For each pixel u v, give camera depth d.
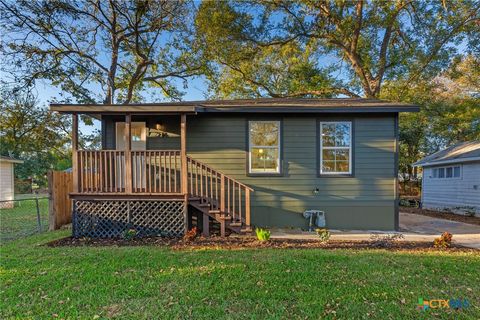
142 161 6.74
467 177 11.28
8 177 14.08
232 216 6.79
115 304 2.97
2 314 2.78
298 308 2.88
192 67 17.67
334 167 7.55
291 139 7.55
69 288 3.36
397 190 7.40
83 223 6.46
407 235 6.69
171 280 3.58
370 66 16.70
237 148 7.56
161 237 6.31
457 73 15.76
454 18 14.66
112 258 4.49
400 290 3.31
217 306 2.92
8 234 6.85
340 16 15.62
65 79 15.30
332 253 4.84
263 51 17.08
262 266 4.10
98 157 6.55
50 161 26.09
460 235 6.77
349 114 7.48
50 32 14.00
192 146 7.58
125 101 18.05
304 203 7.51
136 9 14.77
